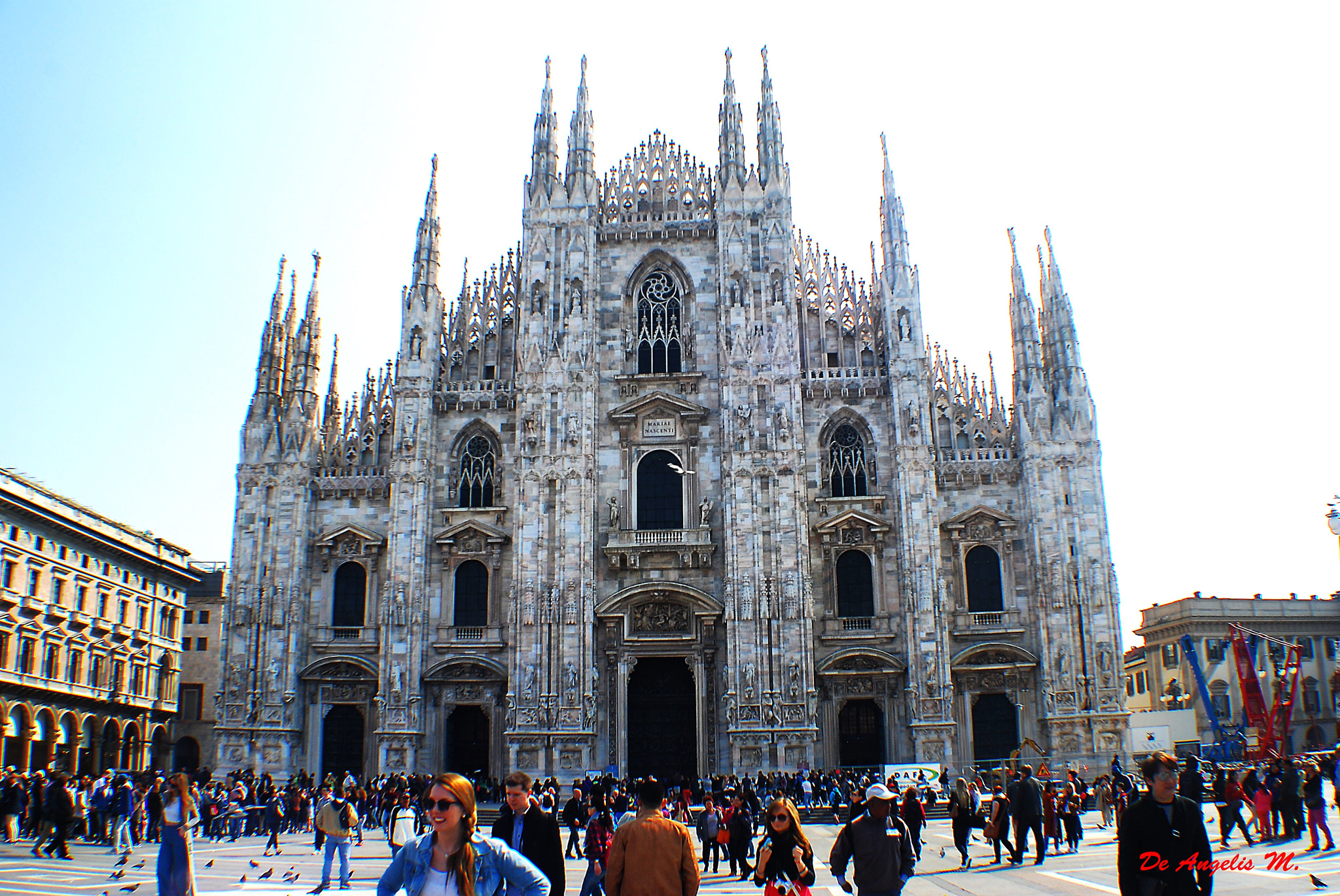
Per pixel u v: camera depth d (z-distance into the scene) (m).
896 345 75.94
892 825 21.98
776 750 69.88
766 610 71.75
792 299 77.44
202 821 55.41
